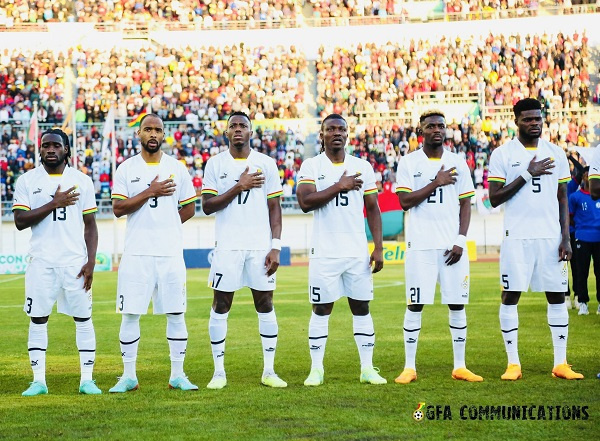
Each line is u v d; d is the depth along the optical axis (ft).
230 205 25.35
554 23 122.83
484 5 127.13
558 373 25.73
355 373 27.17
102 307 50.47
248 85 118.21
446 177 25.48
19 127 109.50
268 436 18.71
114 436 18.93
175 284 24.75
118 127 110.22
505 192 25.99
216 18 127.44
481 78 117.91
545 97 116.57
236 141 25.40
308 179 25.84
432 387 24.31
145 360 30.50
